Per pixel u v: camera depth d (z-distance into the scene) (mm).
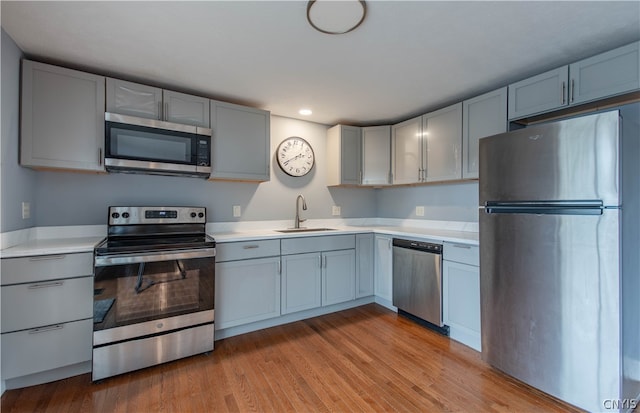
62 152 2020
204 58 2033
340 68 2182
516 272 1844
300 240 2789
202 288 2205
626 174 1531
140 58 2029
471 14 1570
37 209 2201
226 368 2029
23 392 1731
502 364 1920
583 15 1574
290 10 1542
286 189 3348
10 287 1684
